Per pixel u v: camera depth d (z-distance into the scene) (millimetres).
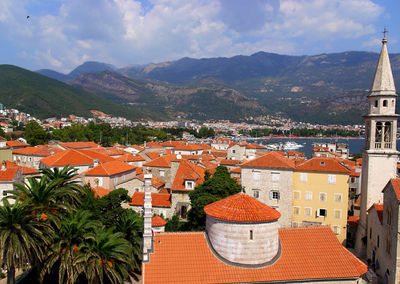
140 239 46344
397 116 55969
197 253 31031
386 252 45344
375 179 56750
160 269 29328
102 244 38750
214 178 63438
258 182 69938
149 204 30469
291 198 68438
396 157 56125
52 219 40031
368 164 57031
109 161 96625
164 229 57375
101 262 38312
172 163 82062
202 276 29172
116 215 53625
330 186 67000
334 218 66938
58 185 48031
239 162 123688
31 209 40000
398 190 42438
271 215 31609
